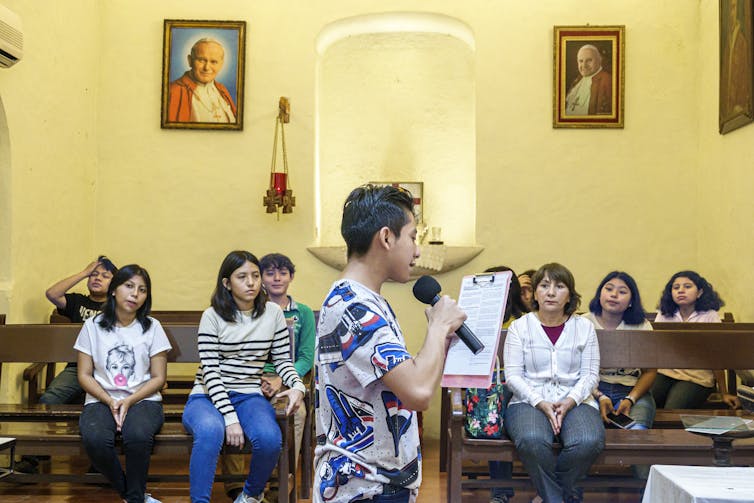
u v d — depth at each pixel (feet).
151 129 24.30
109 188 24.25
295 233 24.22
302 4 24.41
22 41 17.61
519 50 24.20
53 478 15.23
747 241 20.17
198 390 14.84
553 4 24.14
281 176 23.30
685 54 23.88
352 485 7.09
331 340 7.13
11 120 19.06
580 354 14.60
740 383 20.65
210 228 24.26
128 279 15.21
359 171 25.89
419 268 23.89
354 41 25.94
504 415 14.38
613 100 23.88
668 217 23.88
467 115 25.70
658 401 18.92
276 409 14.47
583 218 24.00
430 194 25.72
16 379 19.51
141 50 24.32
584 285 23.95
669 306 20.12
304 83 24.35
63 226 22.00
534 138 24.12
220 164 24.29
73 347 16.74
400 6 24.31
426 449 22.02
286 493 14.40
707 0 23.18
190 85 24.21
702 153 23.49
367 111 25.95
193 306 24.20
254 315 14.97
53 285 20.34
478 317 7.23
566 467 13.53
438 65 25.84
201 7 24.36
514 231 24.08
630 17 24.00
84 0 23.15
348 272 7.38
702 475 8.16
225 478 15.56
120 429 14.47
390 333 6.88
